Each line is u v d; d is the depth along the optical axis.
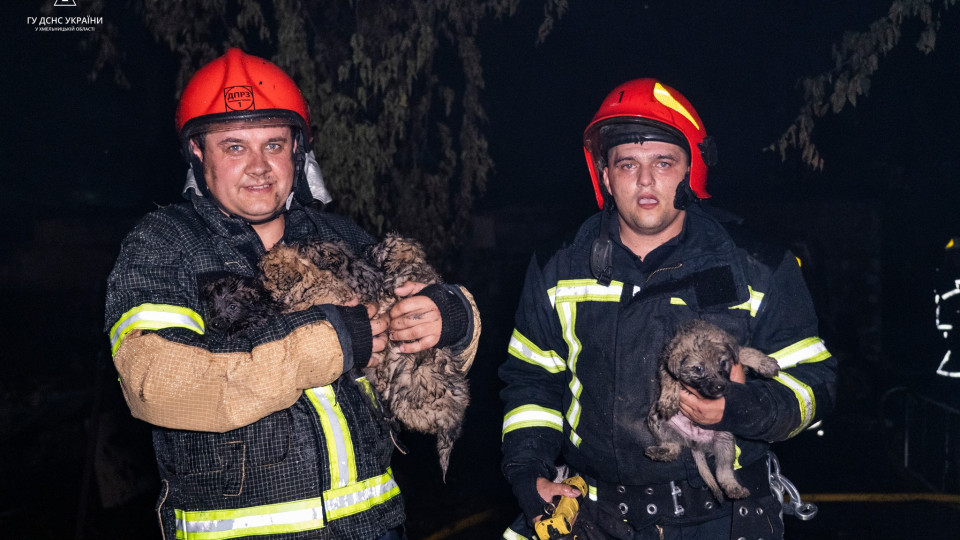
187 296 2.21
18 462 8.16
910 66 10.94
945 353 10.76
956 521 6.57
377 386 2.46
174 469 2.24
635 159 2.68
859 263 11.93
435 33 7.33
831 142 11.90
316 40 6.65
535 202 12.56
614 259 2.79
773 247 2.73
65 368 11.15
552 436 2.91
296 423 2.25
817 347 2.71
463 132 7.45
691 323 2.61
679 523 2.69
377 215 6.95
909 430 9.62
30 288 11.97
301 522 2.23
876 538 6.26
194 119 2.35
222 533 2.21
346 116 6.30
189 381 1.98
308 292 2.32
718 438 2.65
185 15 6.23
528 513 2.71
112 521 6.55
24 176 12.39
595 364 2.75
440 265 7.55
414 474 8.28
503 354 12.37
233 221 2.40
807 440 9.78
